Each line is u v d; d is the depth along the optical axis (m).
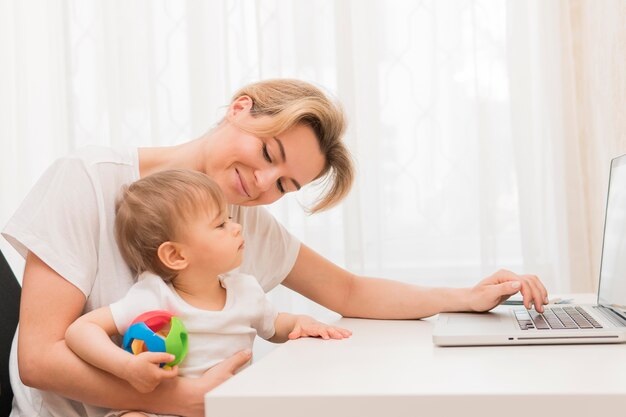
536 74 2.13
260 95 1.22
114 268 1.09
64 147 2.39
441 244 2.19
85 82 2.38
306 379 0.71
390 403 0.63
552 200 2.09
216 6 2.30
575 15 2.08
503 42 2.15
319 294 1.37
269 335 1.18
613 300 1.13
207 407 0.65
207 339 1.05
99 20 2.37
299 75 2.24
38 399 1.09
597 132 1.99
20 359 0.99
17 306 1.27
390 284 1.34
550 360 0.77
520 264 2.14
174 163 1.21
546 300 1.20
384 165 2.22
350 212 2.16
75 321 0.99
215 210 1.09
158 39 2.34
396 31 2.22
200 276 1.09
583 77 2.07
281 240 1.38
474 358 0.80
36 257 1.04
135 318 0.98
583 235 2.06
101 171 1.13
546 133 2.10
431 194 2.20
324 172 1.34
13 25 2.41
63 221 1.05
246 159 1.17
